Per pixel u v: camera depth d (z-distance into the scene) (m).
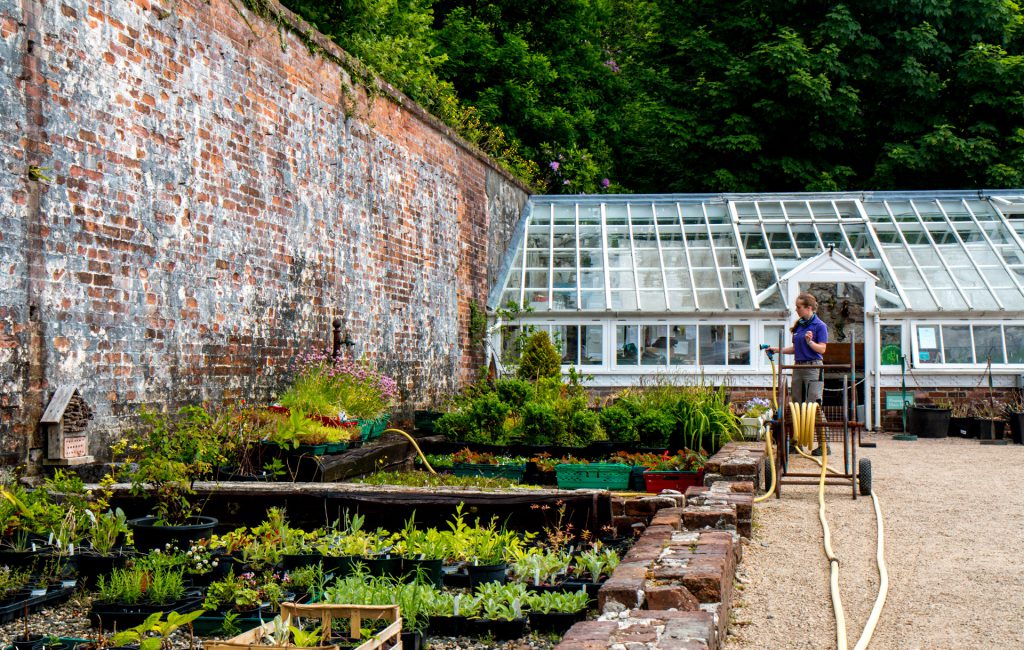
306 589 5.56
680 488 9.84
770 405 14.05
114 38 7.75
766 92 26.47
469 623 5.16
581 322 18.25
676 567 4.87
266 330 10.10
